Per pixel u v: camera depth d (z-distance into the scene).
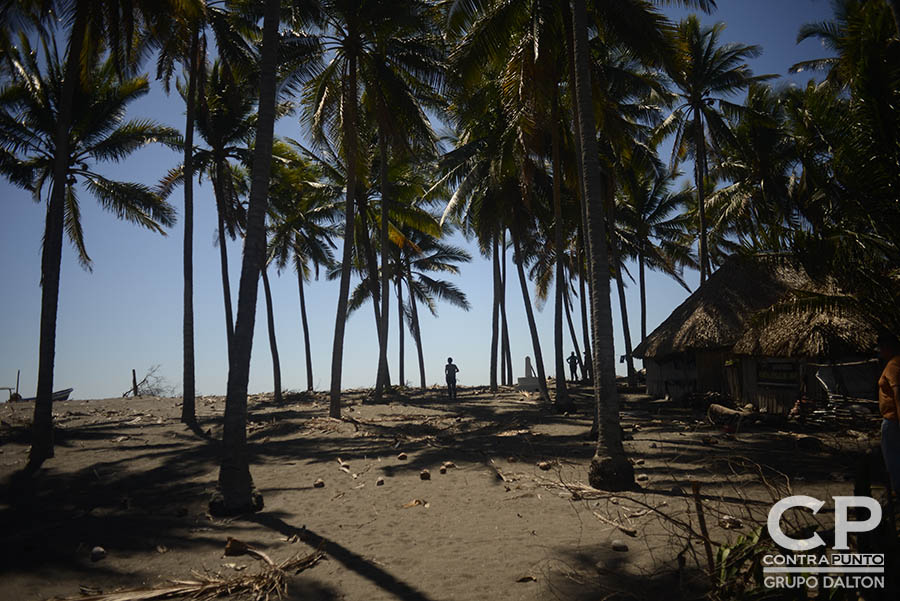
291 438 13.20
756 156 22.69
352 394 27.14
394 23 16.11
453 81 13.11
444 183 22.23
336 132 18.05
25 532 6.05
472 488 7.63
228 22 16.38
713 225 28.08
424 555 5.01
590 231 8.23
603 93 12.85
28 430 14.63
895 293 7.20
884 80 6.60
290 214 25.41
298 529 5.97
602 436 7.39
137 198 18.73
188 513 6.77
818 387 12.38
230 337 20.75
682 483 7.11
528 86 11.30
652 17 10.68
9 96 15.27
